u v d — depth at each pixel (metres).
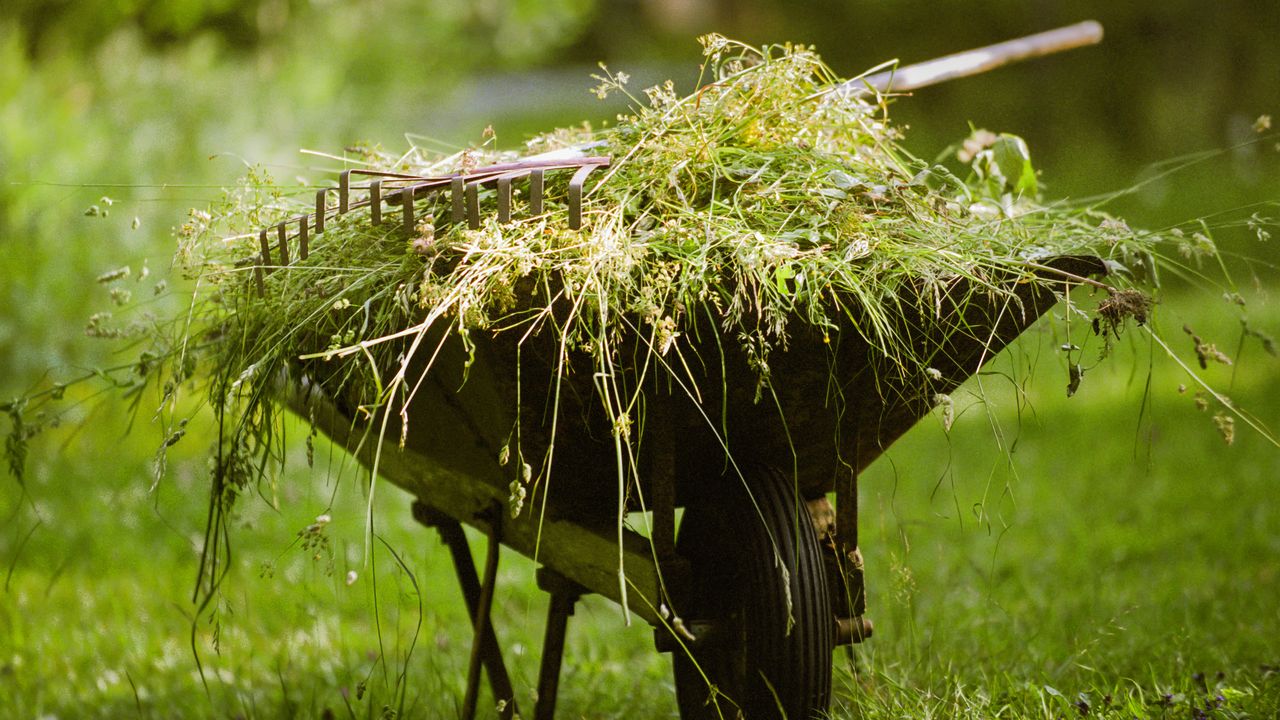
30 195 12.87
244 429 4.62
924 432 12.70
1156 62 28.59
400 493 10.46
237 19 22.06
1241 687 5.38
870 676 5.44
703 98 4.61
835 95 4.74
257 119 16.23
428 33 21.70
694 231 4.04
